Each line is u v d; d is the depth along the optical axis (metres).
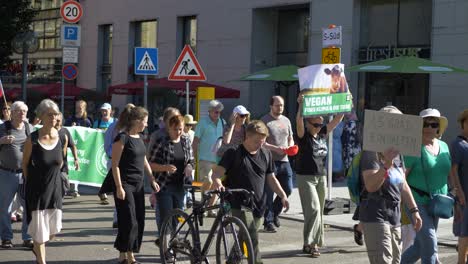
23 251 10.14
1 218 10.27
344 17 24.09
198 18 30.36
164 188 9.66
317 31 25.03
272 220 12.12
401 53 22.72
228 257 7.74
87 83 38.06
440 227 12.57
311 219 10.14
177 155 9.70
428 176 7.96
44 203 8.64
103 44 37.47
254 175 8.23
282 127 11.91
